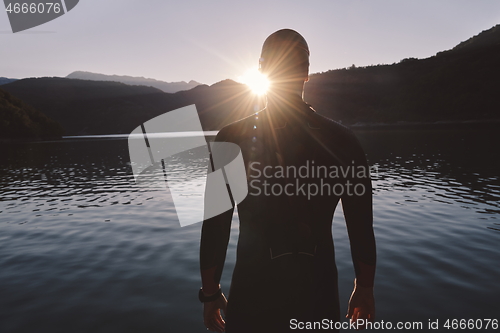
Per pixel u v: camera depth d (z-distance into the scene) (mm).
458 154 21859
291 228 875
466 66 122812
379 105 128875
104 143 58906
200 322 2932
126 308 3232
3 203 9516
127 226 6500
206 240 940
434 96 114312
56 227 6617
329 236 931
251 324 890
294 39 892
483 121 99625
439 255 4453
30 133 90812
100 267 4375
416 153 23531
